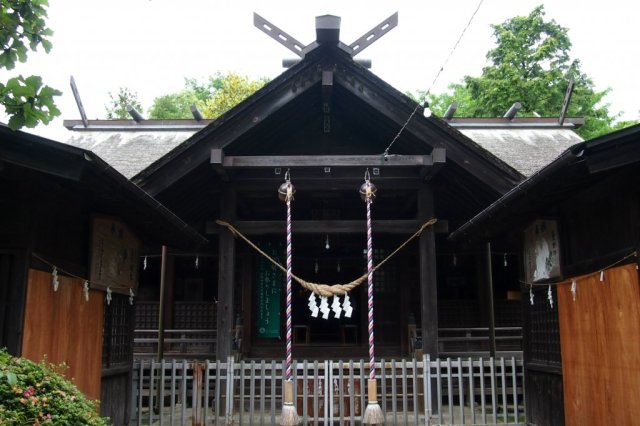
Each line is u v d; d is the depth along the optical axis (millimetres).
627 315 5453
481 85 24078
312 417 8906
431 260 9891
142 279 13789
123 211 7465
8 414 3730
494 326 12578
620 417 5590
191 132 15750
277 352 12320
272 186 10133
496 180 9250
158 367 8930
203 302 13258
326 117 10445
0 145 4629
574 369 6695
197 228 12141
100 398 7641
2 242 5523
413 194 11125
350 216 12805
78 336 6875
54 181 5750
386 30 9219
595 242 6191
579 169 5305
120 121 15875
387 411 9773
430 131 9359
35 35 3742
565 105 15859
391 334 12461
